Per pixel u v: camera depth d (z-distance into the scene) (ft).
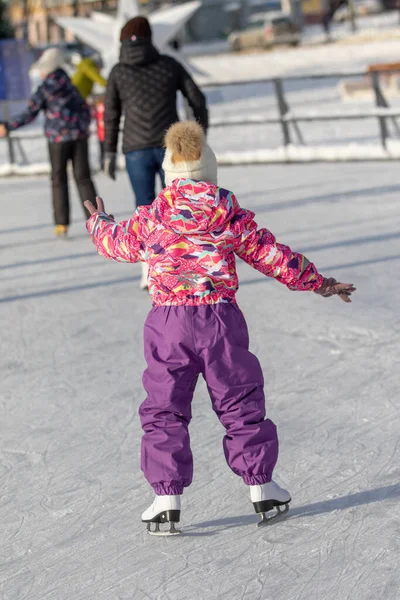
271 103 101.50
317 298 30.42
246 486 17.25
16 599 13.85
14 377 25.09
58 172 43.57
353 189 52.01
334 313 28.43
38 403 22.88
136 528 15.92
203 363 14.92
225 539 15.21
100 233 15.76
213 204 14.62
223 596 13.43
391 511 15.61
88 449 19.70
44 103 42.22
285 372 23.54
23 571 14.74
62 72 42.09
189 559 14.64
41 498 17.47
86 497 17.35
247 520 15.85
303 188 54.54
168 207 14.84
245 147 75.31
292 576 13.82
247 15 260.42
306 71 151.53
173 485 14.71
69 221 44.88
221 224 14.74
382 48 172.76
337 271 33.58
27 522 16.52
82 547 15.40
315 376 23.00
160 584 13.94
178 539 15.34
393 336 25.57
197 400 22.09
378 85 65.62
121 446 19.74
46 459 19.33
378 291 30.42
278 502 15.14
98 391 23.36
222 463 18.38
